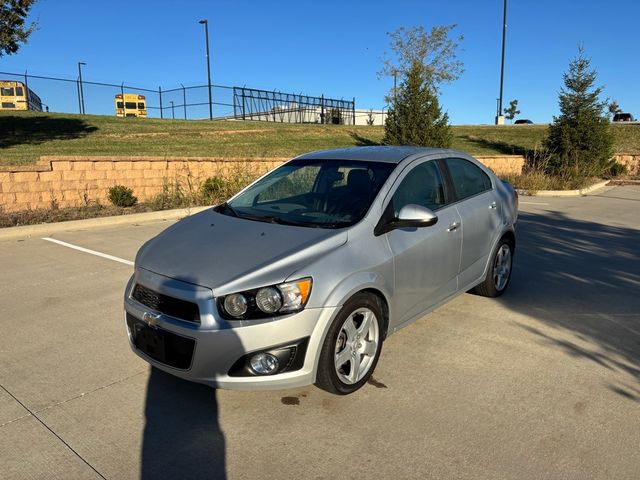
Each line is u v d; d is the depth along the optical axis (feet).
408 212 12.32
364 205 12.64
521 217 36.81
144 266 11.57
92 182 37.14
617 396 11.41
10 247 25.89
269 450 9.59
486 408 10.91
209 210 14.80
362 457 9.36
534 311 16.70
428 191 14.51
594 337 14.61
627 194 52.60
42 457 9.41
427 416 10.63
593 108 63.10
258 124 85.61
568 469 8.99
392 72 89.25
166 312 10.66
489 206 16.74
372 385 11.93
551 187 54.65
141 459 9.36
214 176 41.93
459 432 10.08
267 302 10.04
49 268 21.90
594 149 62.85
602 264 22.97
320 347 10.52
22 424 10.43
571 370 12.62
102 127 67.15
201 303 10.05
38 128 61.87
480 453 9.44
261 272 10.33
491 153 77.10
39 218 31.73
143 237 28.45
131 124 73.67
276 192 14.66
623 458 9.29
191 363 10.19
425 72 83.20
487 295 17.62
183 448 9.68
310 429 10.23
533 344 14.14
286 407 11.04
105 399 11.37
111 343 14.30
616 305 17.33
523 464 9.12
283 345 10.15
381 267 11.80
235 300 9.99
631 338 14.56
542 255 24.72
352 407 11.00
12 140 52.26
